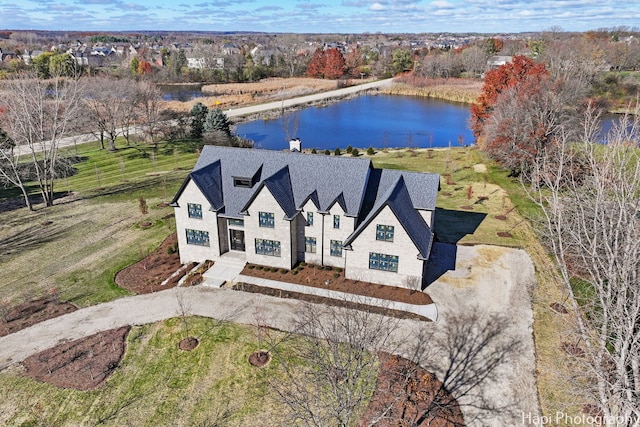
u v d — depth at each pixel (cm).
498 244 4503
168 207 5519
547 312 3438
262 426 2514
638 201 2206
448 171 6862
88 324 3375
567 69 10169
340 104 13862
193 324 3350
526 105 5959
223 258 4194
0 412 2617
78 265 4219
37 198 6028
